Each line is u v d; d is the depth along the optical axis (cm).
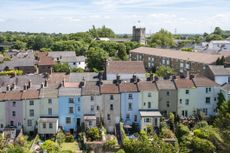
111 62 12575
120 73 12012
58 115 9425
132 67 12350
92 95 9444
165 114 9788
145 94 9625
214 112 10050
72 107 9438
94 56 15850
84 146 8388
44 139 8994
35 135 9106
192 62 14100
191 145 7975
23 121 9331
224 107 8519
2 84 11056
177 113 9900
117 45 19988
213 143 7806
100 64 15825
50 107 9388
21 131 9019
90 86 9769
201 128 8788
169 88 9812
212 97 10012
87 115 9431
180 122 9394
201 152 7744
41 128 9075
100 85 9781
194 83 10006
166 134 8600
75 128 9481
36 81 11306
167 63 15750
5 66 15650
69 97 9388
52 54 18600
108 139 8688
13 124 9338
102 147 8325
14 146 7944
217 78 10831
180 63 14888
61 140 8712
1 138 8256
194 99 9938
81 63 18138
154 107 9706
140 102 9631
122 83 9862
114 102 9550
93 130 8775
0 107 9256
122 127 9119
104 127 9438
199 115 9744
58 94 9406
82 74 11831
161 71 13975
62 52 19050
